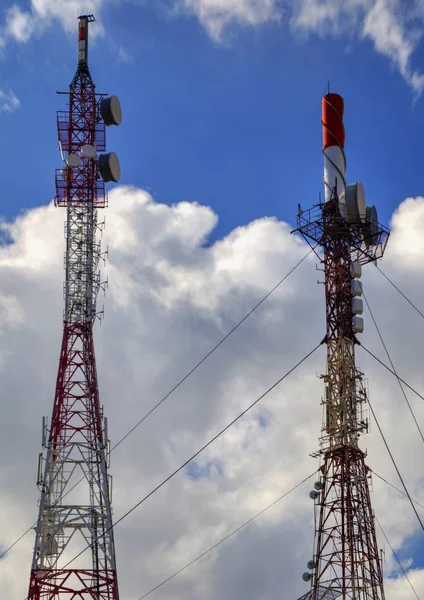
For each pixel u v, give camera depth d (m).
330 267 135.00
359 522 124.94
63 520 168.38
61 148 186.12
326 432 129.38
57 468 171.12
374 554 124.25
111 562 166.62
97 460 172.25
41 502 168.88
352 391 130.38
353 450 128.00
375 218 136.00
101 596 164.38
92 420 173.62
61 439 172.38
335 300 133.62
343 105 141.00
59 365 175.88
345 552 123.81
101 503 169.88
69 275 181.25
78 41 193.62
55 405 173.88
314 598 123.00
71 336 177.75
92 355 177.00
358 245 136.38
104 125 187.38
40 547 166.38
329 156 138.38
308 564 124.19
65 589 163.88
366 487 126.94
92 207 185.12
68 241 183.12
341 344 131.62
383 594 122.69
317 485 127.06
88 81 190.25
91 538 168.00
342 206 135.00
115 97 187.38
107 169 182.50
